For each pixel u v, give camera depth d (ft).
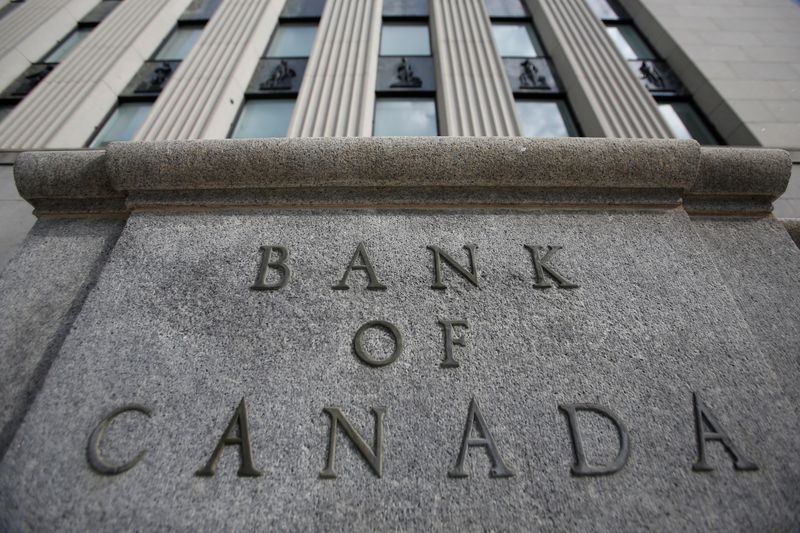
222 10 29.78
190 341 8.80
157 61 27.91
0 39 28.43
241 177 10.83
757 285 10.48
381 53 28.48
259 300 9.42
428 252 10.30
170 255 10.12
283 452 7.54
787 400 8.32
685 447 7.75
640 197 11.28
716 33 28.40
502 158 10.83
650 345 8.96
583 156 10.88
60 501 7.04
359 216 10.89
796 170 19.90
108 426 7.75
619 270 10.12
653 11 30.35
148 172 10.79
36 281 10.23
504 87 23.65
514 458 7.56
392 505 7.07
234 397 8.12
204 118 21.68
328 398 8.14
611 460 7.59
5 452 7.99
